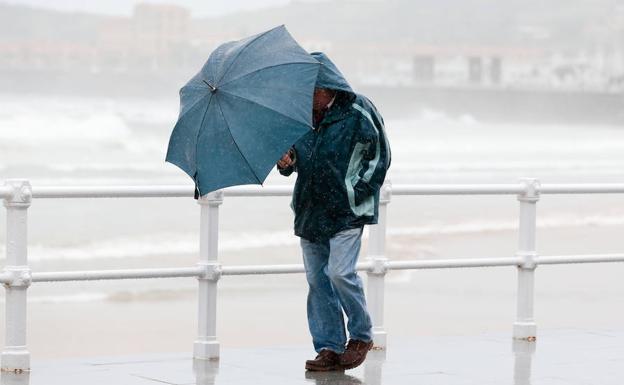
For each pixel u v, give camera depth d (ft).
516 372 47.03
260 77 40.86
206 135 40.88
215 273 48.44
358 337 45.19
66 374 44.88
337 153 42.27
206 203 48.14
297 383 43.73
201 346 49.14
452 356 50.88
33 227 151.53
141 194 46.29
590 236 157.79
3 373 44.73
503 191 54.80
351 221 42.93
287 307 99.25
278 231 154.51
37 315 94.22
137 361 48.26
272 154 40.29
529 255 55.88
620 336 57.77
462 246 143.13
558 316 92.43
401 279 114.52
